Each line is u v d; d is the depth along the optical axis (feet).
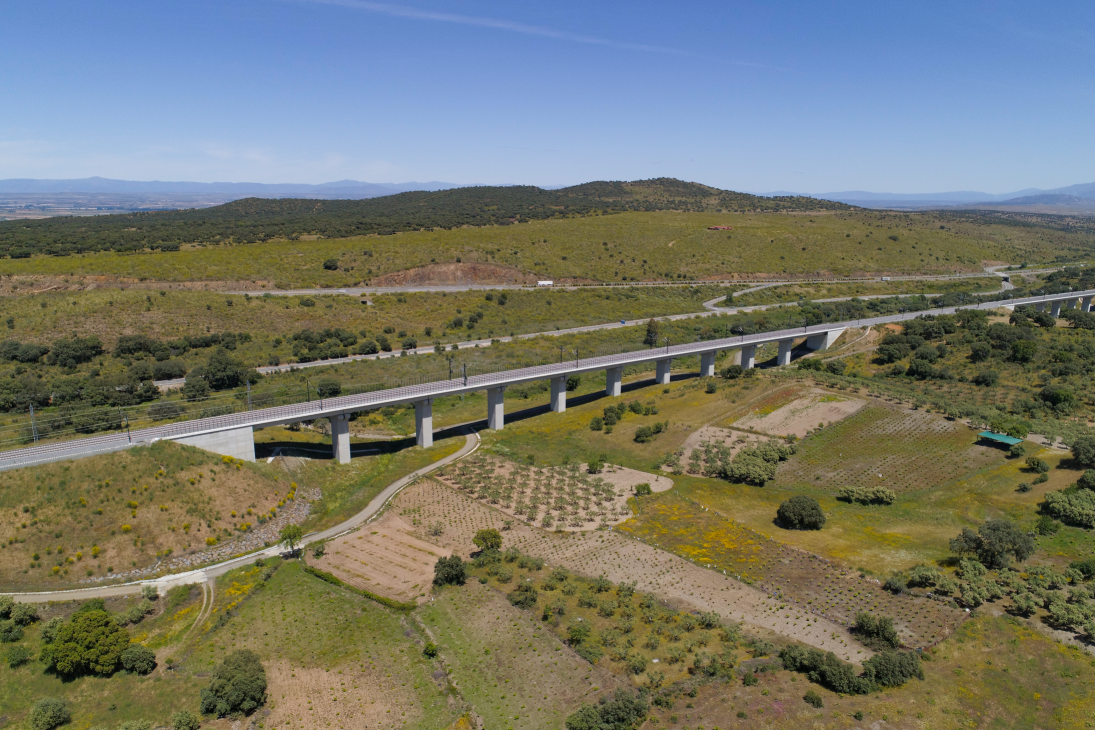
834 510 245.86
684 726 136.98
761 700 143.64
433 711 149.79
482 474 279.28
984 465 268.00
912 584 190.39
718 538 222.48
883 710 140.36
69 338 363.35
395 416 359.87
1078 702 142.31
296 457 282.56
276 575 207.51
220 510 229.25
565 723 141.90
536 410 372.79
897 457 281.13
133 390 316.19
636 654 161.89
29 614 174.19
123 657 162.09
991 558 195.62
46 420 280.10
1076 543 209.26
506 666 161.79
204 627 179.83
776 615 177.78
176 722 144.56
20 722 147.74
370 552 220.84
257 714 149.79
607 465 290.76
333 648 172.04
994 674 151.64
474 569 205.77
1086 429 291.99
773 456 280.72
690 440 309.42
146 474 225.76
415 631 178.29
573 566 205.87
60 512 206.39
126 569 200.75
